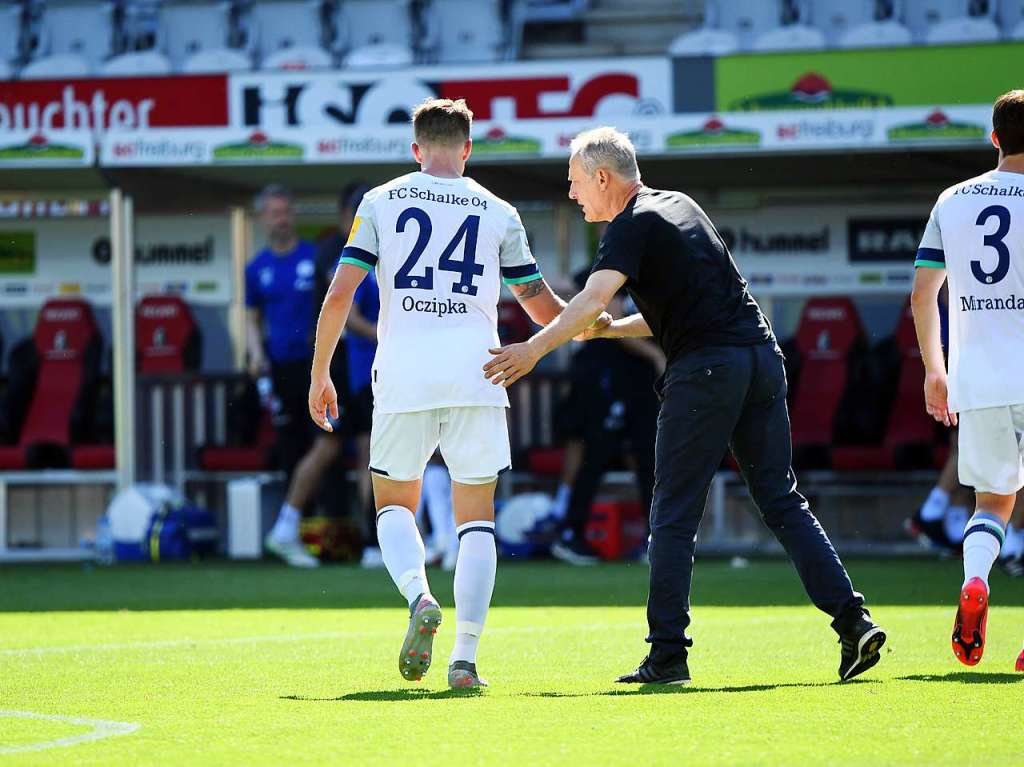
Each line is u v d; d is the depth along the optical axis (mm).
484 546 18891
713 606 30750
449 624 27922
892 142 40875
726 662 21375
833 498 48219
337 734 14992
